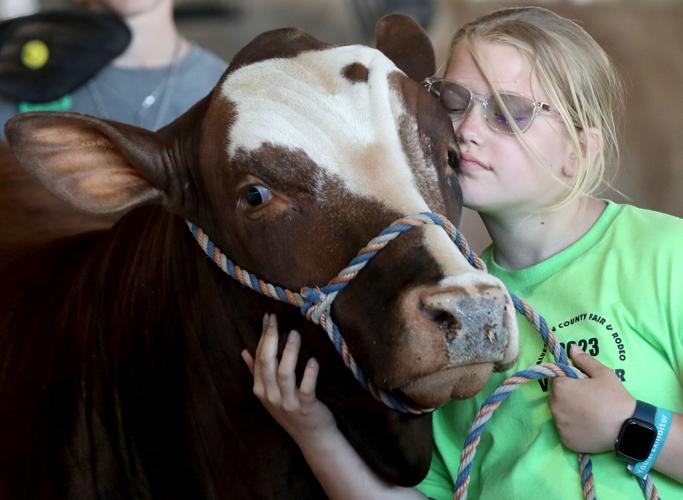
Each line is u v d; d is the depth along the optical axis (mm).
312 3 13438
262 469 3240
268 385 2980
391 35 3543
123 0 5336
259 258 2936
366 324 2727
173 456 3314
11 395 3611
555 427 3230
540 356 3301
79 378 3479
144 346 3342
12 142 3068
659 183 9312
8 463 3516
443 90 3314
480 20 3490
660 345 3182
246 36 13531
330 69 2973
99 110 5430
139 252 3471
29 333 3723
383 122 2883
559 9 10805
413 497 3287
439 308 2572
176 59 5629
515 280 3455
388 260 2709
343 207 2816
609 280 3277
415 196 2820
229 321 3148
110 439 3404
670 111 9609
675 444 2975
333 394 3039
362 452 3148
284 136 2871
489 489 3283
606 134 3559
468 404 3443
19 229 4305
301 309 2879
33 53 5199
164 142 3168
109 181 3188
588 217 3453
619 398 3014
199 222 3139
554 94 3264
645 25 10422
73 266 3846
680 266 3197
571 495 3150
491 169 3271
